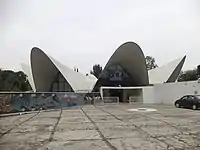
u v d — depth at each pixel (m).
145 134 8.03
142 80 43.88
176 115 15.29
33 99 18.39
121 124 10.67
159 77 42.97
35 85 42.75
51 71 41.28
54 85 42.72
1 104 14.31
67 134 8.08
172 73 42.62
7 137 7.55
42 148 6.04
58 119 12.91
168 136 7.64
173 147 6.06
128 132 8.46
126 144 6.45
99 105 30.33
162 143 6.56
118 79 44.75
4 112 14.62
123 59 42.09
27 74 43.19
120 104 33.59
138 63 41.19
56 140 7.05
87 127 9.73
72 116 14.67
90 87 42.03
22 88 48.38
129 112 17.94
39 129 9.22
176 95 31.56
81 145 6.35
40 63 39.00
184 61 43.44
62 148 6.02
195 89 27.83
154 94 37.38
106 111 19.09
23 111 16.83
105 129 9.19
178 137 7.46
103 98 34.97
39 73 41.09
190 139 7.12
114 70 44.84
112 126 10.02
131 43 37.31
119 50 39.19
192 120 12.27
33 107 18.31
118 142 6.72
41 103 19.66
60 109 21.86
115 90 43.03
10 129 9.27
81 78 42.72
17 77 48.12
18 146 6.28
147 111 19.09
